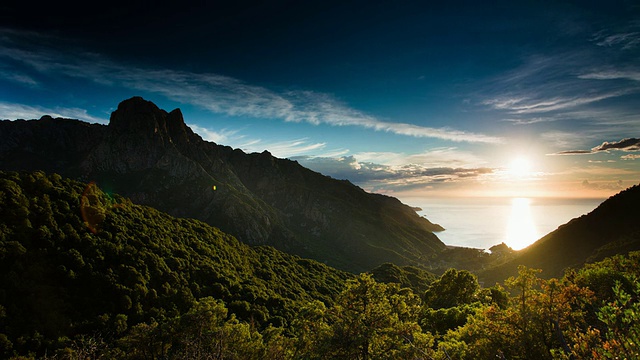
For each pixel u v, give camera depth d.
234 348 32.41
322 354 20.58
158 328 35.66
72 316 47.69
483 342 20.66
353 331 21.27
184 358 22.72
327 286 111.31
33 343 40.50
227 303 68.44
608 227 113.88
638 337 6.90
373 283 24.34
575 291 18.72
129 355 33.53
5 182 58.41
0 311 41.06
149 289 59.53
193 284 69.00
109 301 52.72
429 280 149.25
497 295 45.31
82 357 28.00
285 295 88.62
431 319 46.28
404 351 21.25
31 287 47.03
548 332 18.89
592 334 10.28
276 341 33.62
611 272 26.95
